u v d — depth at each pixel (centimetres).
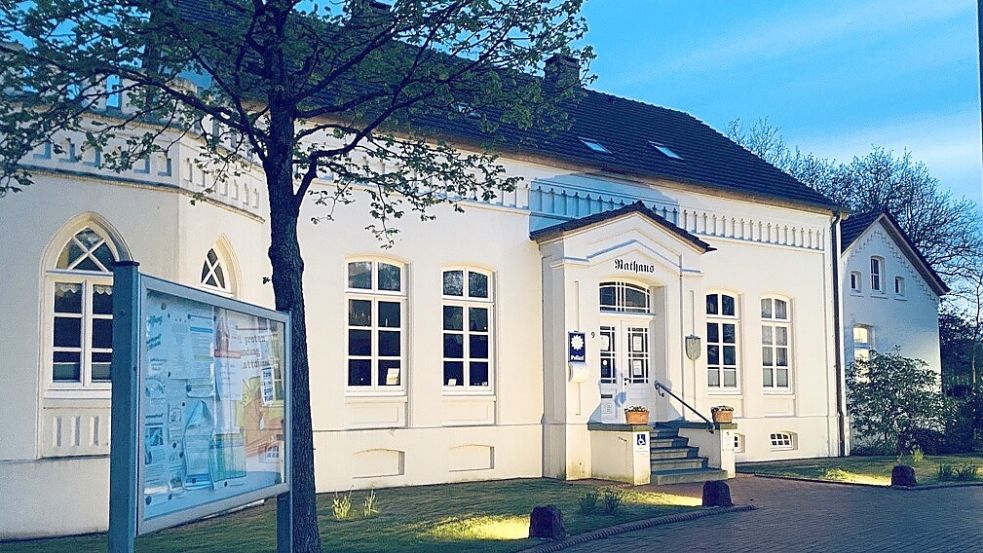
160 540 1073
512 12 977
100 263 1230
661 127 2583
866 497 1524
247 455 776
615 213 1897
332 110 997
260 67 980
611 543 1070
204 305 710
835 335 2439
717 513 1313
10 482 1128
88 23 884
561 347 1823
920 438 2423
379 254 1670
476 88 1012
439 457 1706
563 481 1756
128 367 594
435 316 1731
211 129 1363
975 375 3288
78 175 1203
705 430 1869
